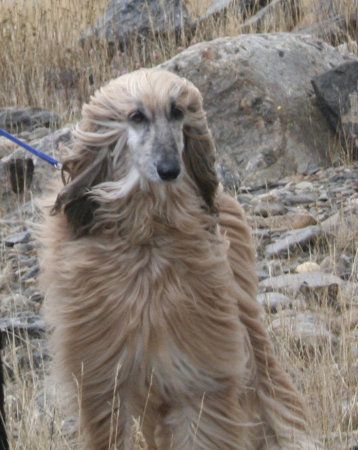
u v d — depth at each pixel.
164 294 4.93
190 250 5.01
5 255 9.06
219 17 15.96
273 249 8.79
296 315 7.11
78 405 5.15
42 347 7.11
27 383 6.64
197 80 11.45
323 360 6.17
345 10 15.34
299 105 11.52
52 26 16.36
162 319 4.89
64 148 5.38
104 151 5.08
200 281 5.01
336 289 7.75
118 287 4.93
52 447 5.57
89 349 4.99
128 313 4.90
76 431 5.62
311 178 10.84
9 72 15.35
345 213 9.58
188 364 4.97
